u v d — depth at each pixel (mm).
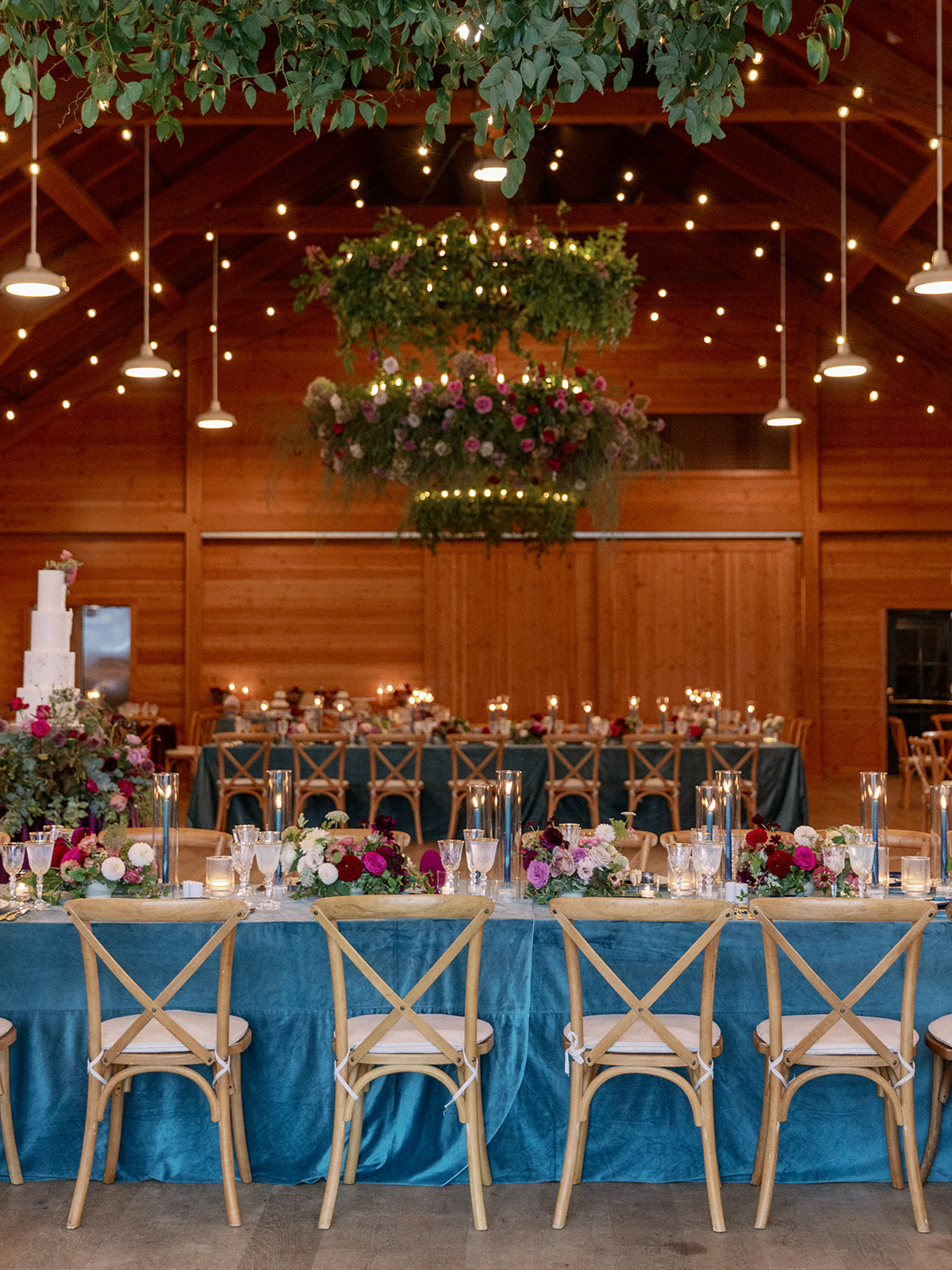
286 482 13492
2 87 2311
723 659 13523
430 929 3428
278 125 9914
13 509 13523
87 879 3701
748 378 13469
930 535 13586
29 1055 3420
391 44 2406
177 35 2320
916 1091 3428
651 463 8227
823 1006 3432
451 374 7926
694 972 3443
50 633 6938
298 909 3588
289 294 13445
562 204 7406
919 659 13539
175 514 13508
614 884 3650
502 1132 3414
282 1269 2873
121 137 9266
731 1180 3412
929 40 7832
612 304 7309
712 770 8898
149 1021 3162
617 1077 3414
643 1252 2967
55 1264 2896
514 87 2232
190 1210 3211
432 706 9914
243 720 9516
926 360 12781
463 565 13594
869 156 9625
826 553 13602
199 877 7133
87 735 5426
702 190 12242
